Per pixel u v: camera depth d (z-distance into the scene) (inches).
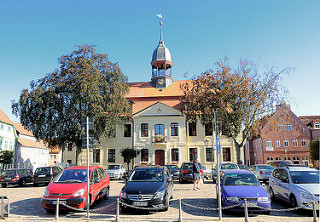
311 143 1630.2
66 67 1091.3
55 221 347.9
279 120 992.9
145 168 466.6
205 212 398.0
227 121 988.6
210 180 940.6
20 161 1753.2
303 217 362.9
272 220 346.3
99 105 1035.9
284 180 448.1
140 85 1640.0
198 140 1373.0
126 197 387.2
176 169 1047.6
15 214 394.6
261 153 1979.6
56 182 428.1
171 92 1521.9
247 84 955.3
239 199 371.9
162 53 1600.6
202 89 1043.9
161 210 410.3
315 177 429.1
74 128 1047.0
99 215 380.2
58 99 1038.4
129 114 1259.2
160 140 1348.4
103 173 524.4
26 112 1031.0
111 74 1120.8
